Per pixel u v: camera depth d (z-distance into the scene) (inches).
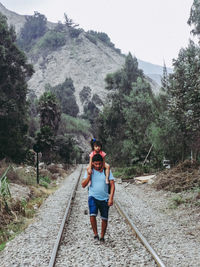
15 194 478.0
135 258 202.5
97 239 247.9
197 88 463.5
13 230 305.9
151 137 907.4
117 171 1158.3
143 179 707.4
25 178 672.4
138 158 1166.3
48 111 1781.5
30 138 1825.8
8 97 1667.1
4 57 1625.2
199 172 530.0
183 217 333.7
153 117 1210.6
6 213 352.2
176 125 647.8
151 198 488.4
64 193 586.2
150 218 333.7
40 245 241.0
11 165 711.7
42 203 478.0
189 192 457.7
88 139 4672.7
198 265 189.8
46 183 767.7
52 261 193.2
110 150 1577.3
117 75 2497.5
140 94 1306.6
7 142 1288.1
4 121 1469.0
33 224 321.1
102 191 246.8
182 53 547.5
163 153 815.1
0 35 1739.7
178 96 526.0
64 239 254.8
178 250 218.4
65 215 333.1
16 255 220.1
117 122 1791.3
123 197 502.3
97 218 340.2
